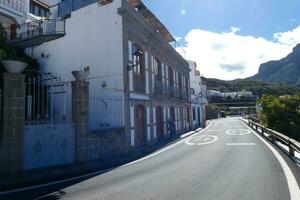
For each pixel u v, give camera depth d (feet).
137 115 64.54
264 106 94.84
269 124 91.66
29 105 44.09
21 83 34.24
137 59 66.85
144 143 67.00
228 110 350.64
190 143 65.46
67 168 37.11
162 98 83.76
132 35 63.98
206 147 55.88
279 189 23.72
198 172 31.94
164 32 98.63
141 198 22.36
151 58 76.02
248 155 43.27
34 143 36.58
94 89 61.41
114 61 59.88
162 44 84.89
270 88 485.15
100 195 23.72
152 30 76.28
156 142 72.64
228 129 108.17
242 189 24.11
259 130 91.81
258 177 28.35
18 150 33.71
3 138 32.76
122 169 35.94
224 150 50.16
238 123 147.54
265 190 23.53
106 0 64.28
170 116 92.27
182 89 110.93
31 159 36.11
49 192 25.50
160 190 24.67
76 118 42.32
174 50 99.40
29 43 72.08
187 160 40.86
